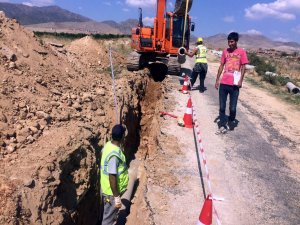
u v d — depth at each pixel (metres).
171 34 9.50
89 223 3.90
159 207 3.53
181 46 9.63
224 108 5.53
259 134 5.84
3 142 3.40
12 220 2.58
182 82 9.10
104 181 3.19
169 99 7.21
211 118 6.33
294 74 17.30
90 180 3.76
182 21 9.56
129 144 6.16
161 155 4.65
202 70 8.08
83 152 3.75
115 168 3.06
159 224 3.28
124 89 6.67
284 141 5.65
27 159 3.21
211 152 4.90
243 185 4.10
